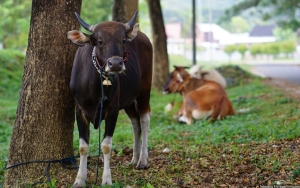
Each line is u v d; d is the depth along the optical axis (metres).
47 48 6.82
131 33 6.21
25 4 33.78
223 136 8.90
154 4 20.58
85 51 6.45
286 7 34.50
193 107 12.45
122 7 14.47
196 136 9.58
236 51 64.44
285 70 35.44
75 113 7.20
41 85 6.83
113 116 6.52
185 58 49.97
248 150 7.67
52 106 6.86
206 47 60.81
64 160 6.94
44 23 6.81
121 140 9.98
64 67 6.89
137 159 7.73
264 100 15.20
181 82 13.36
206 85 12.94
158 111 14.83
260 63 49.84
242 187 6.36
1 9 29.97
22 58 23.64
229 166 7.04
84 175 6.55
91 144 9.23
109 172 6.52
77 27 7.00
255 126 9.52
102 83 6.14
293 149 7.54
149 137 9.98
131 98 7.09
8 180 6.84
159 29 20.67
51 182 6.47
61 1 6.84
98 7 36.62
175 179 6.80
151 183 6.64
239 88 20.64
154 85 20.78
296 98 14.88
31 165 6.80
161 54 20.75
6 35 34.03
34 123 6.82
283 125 9.23
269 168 6.80
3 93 18.83
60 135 6.94
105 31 5.99
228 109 12.37
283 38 85.06
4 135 11.46
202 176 6.83
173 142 9.21
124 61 6.25
